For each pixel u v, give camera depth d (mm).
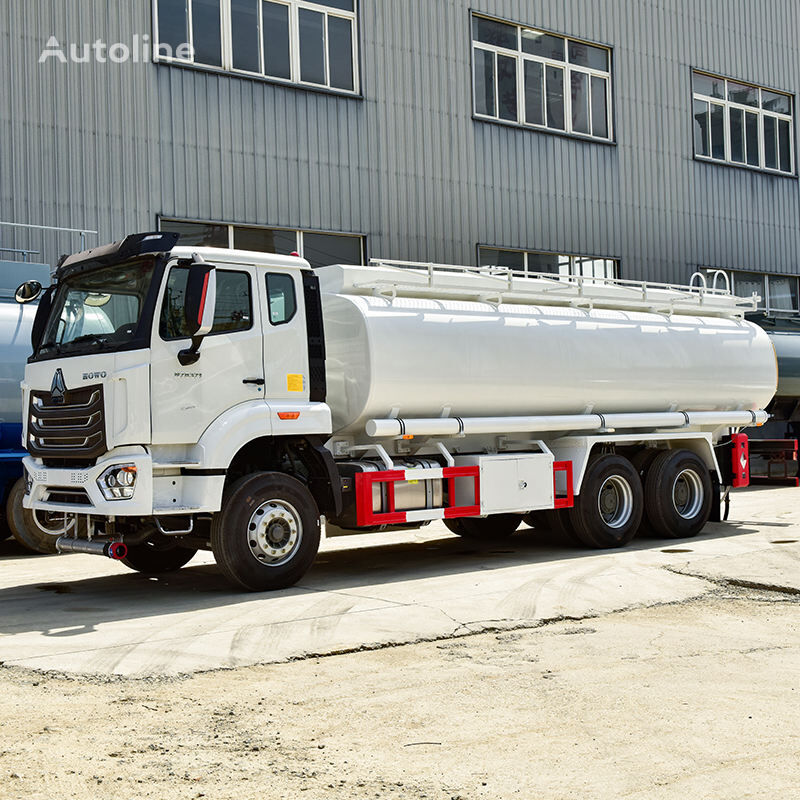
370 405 9164
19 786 4105
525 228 18625
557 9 19312
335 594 8234
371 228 16594
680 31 21516
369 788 4055
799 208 23953
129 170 14289
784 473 12938
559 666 5988
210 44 15117
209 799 3959
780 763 4324
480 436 10367
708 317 12531
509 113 18625
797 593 8141
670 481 11359
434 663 6094
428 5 17469
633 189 20484
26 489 8656
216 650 6371
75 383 8070
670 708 5117
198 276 7738
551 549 11078
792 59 23922
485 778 4160
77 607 7930
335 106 16266
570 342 10625
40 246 13586
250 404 8312
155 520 8016
